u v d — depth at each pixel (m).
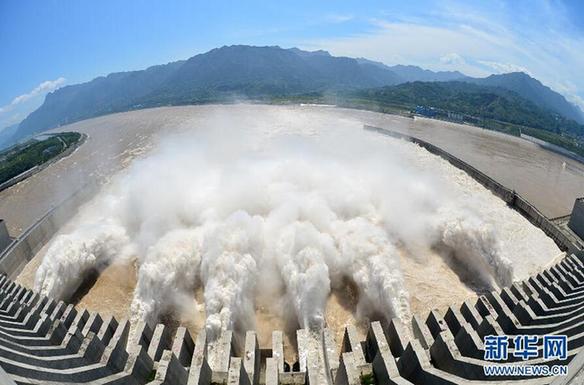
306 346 20.11
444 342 16.52
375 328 18.91
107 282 26.52
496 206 38.41
